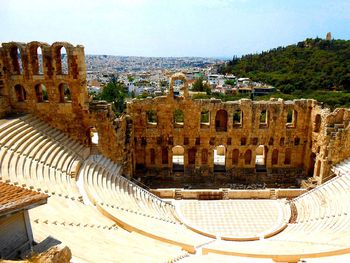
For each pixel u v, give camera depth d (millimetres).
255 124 48781
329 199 37531
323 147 44094
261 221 36594
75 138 43719
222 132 49125
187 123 48812
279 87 136125
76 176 36000
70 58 40438
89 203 30891
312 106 47625
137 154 50812
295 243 27781
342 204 34781
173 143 49750
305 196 41125
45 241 16547
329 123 43719
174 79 47125
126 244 22953
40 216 23297
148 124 50500
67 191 31359
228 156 50250
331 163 43844
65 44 40000
